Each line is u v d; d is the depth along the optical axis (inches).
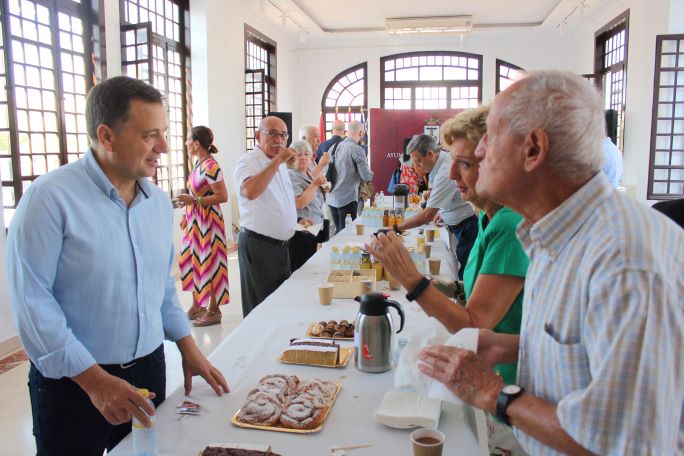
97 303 52.1
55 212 48.6
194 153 153.9
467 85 411.5
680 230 30.6
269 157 120.8
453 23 355.6
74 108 182.4
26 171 162.1
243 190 114.6
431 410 48.1
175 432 47.0
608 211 30.2
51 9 171.9
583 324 29.7
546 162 31.4
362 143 314.8
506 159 32.6
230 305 182.5
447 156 134.2
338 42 413.1
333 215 240.7
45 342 46.6
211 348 144.1
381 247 52.6
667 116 262.2
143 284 55.8
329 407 50.4
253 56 341.1
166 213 60.4
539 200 33.1
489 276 51.2
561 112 30.4
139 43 201.5
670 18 261.7
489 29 380.5
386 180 316.5
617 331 26.9
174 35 255.8
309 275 105.9
